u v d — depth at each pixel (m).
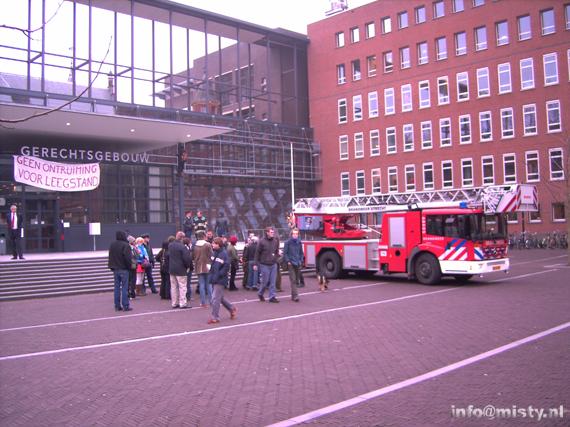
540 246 38.22
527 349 8.20
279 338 9.68
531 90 39.47
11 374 7.55
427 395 6.07
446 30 43.66
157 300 16.14
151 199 31.80
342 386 6.57
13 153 28.78
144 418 5.57
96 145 32.78
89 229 28.88
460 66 42.91
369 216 21.83
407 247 19.58
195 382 6.91
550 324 10.25
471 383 6.50
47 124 25.47
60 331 11.01
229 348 8.95
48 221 27.88
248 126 45.12
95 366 7.91
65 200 28.48
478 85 42.03
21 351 9.09
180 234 14.54
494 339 9.02
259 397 6.21
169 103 40.12
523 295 14.90
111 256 14.01
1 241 25.94
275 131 47.47
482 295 15.25
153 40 39.44
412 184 45.19
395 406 5.72
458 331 9.83
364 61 48.31
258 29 46.28
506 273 22.41
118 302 13.97
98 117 24.42
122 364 8.00
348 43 49.34
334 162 49.88
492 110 41.25
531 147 39.38
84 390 6.67
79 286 18.56
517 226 40.25
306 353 8.41
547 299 13.86
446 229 18.50
